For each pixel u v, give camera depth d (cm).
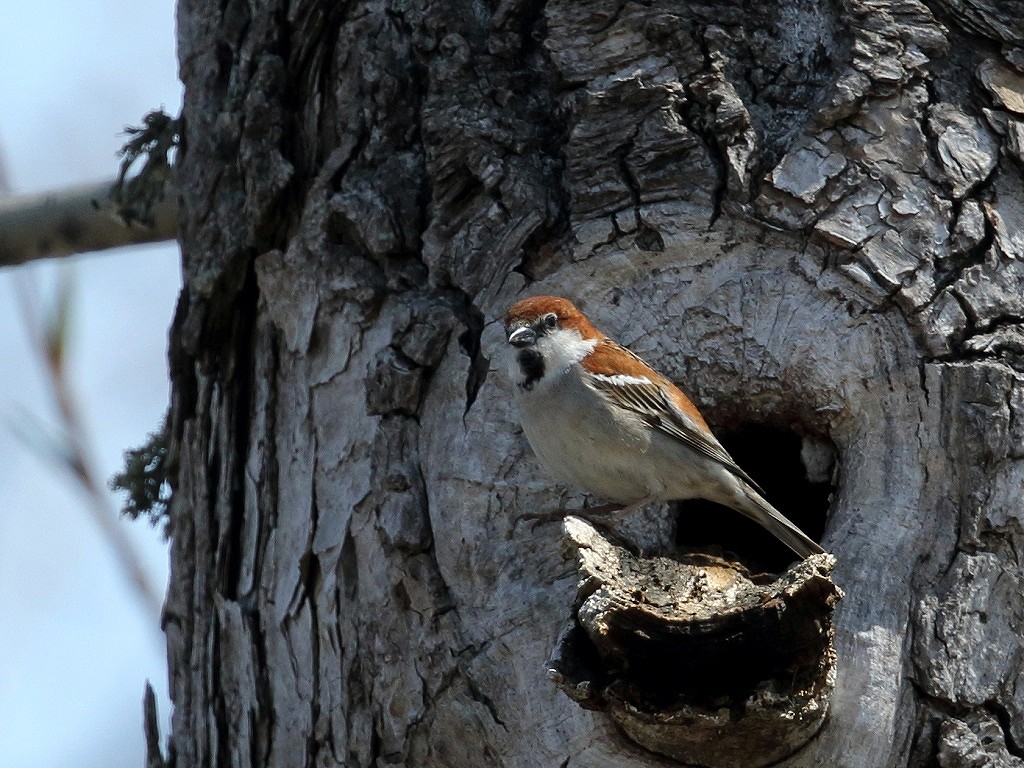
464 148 901
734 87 897
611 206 885
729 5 912
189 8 1030
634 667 692
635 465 879
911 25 896
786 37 911
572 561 765
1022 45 893
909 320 842
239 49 982
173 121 1112
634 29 901
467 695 809
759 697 683
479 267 891
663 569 790
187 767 927
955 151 873
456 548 841
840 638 771
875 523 811
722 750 732
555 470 860
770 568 1015
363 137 933
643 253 883
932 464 816
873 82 880
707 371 875
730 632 666
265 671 892
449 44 923
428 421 875
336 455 891
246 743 890
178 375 994
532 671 797
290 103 957
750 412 884
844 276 857
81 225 1140
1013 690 762
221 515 946
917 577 792
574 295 887
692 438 873
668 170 882
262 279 947
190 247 983
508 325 867
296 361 930
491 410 868
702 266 878
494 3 938
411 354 880
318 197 930
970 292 841
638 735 741
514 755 787
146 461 1102
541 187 895
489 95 915
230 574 934
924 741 755
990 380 811
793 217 867
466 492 852
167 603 973
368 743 831
